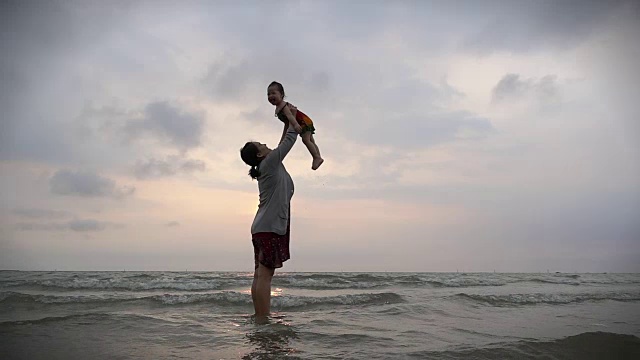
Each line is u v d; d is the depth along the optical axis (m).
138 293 7.51
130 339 3.29
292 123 4.03
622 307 5.98
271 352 2.93
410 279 12.79
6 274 14.52
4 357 2.76
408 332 3.76
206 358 2.78
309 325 4.01
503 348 3.08
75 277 12.16
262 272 4.16
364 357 2.80
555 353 3.06
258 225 4.12
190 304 5.61
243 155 4.10
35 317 4.28
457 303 6.09
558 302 6.50
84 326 3.72
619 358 3.02
